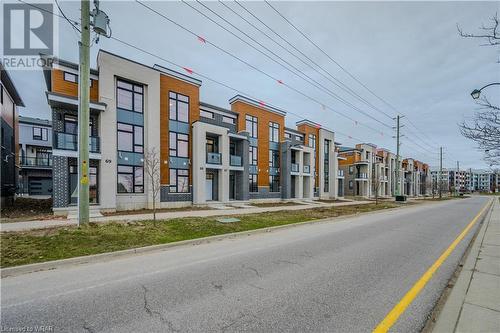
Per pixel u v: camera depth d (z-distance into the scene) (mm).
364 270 5461
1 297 4098
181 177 19609
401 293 4320
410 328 3271
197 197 19578
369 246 7664
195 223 10891
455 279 5039
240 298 4066
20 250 6320
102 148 15172
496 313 3549
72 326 3271
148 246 7203
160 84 18734
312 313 3607
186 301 3961
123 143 16703
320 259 6258
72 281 4793
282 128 29406
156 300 3992
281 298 4070
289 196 28375
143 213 14656
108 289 4414
